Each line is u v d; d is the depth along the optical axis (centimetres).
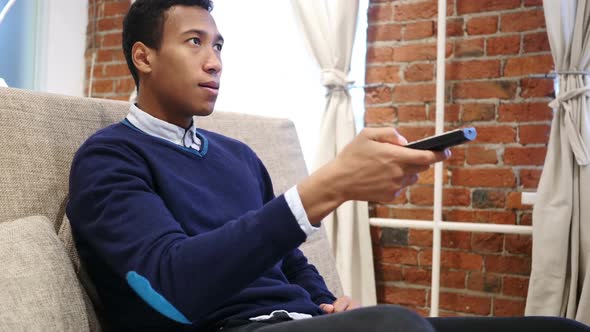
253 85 279
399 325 73
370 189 82
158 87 114
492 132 221
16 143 110
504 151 219
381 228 239
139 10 114
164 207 94
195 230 106
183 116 117
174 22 111
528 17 215
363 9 245
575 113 194
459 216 226
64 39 321
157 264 84
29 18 317
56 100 120
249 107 280
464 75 226
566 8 196
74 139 119
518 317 104
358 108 248
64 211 113
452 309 226
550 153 199
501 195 220
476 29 223
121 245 89
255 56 278
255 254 81
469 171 225
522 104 216
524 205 216
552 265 195
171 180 107
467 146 225
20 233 97
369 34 242
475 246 222
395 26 237
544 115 213
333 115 235
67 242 110
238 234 82
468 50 225
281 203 83
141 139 111
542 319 102
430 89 231
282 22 272
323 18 236
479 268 222
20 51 316
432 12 230
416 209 234
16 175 108
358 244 234
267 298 109
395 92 238
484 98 222
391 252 238
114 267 90
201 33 112
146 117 113
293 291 113
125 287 104
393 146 80
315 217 84
